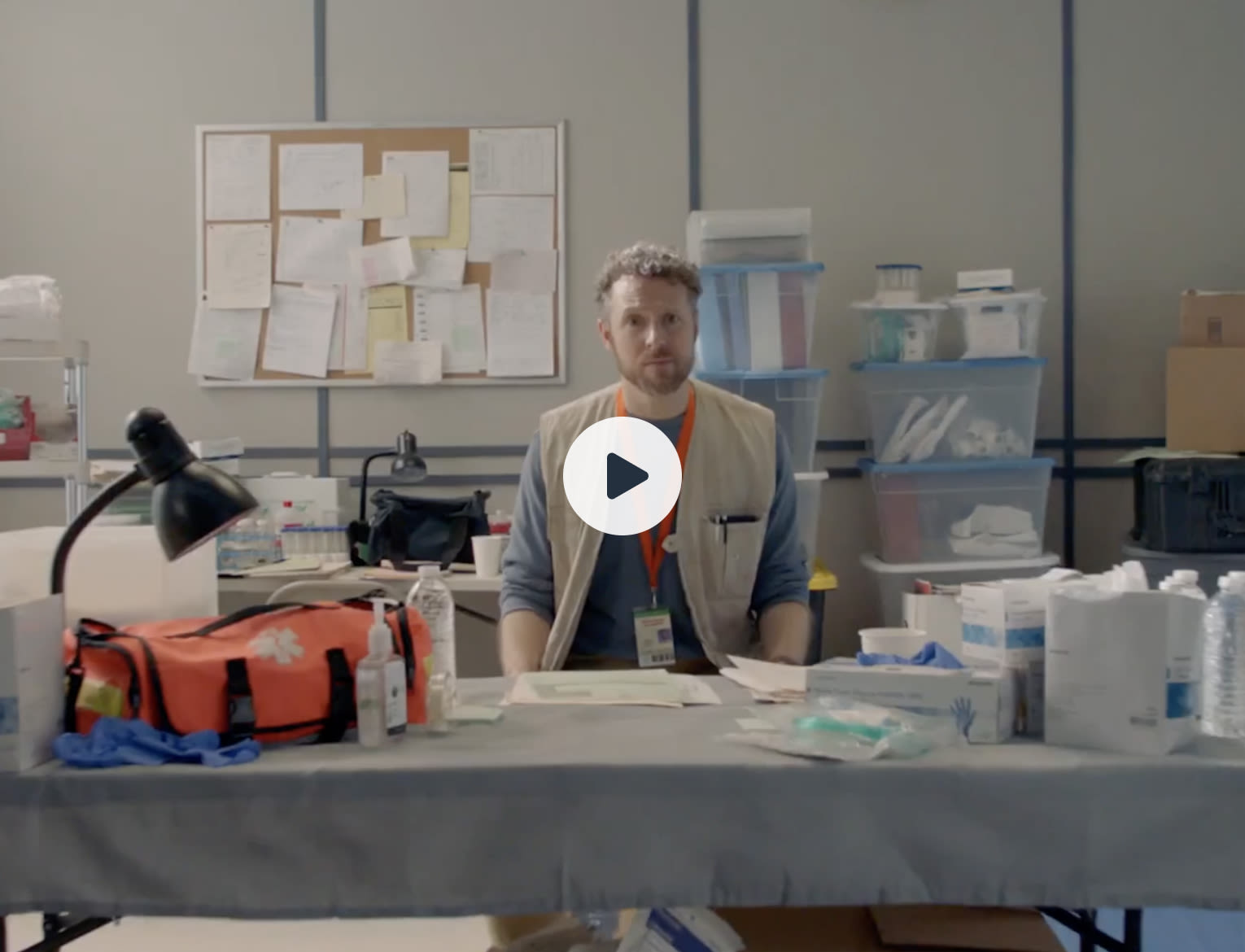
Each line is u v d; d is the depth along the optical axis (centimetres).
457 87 360
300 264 361
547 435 214
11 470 277
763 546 217
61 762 131
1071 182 356
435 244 360
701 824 126
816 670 146
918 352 328
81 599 173
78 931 143
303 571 302
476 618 345
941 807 125
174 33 361
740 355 318
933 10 356
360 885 126
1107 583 144
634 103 359
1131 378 360
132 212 364
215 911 125
